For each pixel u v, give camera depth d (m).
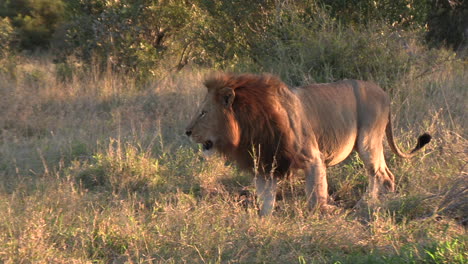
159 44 27.84
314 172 12.80
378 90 14.54
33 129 19.89
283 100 12.62
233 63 23.86
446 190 12.80
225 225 12.02
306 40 20.70
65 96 22.86
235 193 14.74
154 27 27.39
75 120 20.39
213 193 14.78
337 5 23.27
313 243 10.66
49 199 13.12
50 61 32.72
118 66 25.50
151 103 21.78
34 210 12.33
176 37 27.80
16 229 11.42
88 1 26.55
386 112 14.64
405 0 23.48
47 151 17.59
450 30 38.59
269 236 10.98
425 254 9.58
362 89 14.23
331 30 20.83
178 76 25.28
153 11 26.52
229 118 12.27
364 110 14.11
